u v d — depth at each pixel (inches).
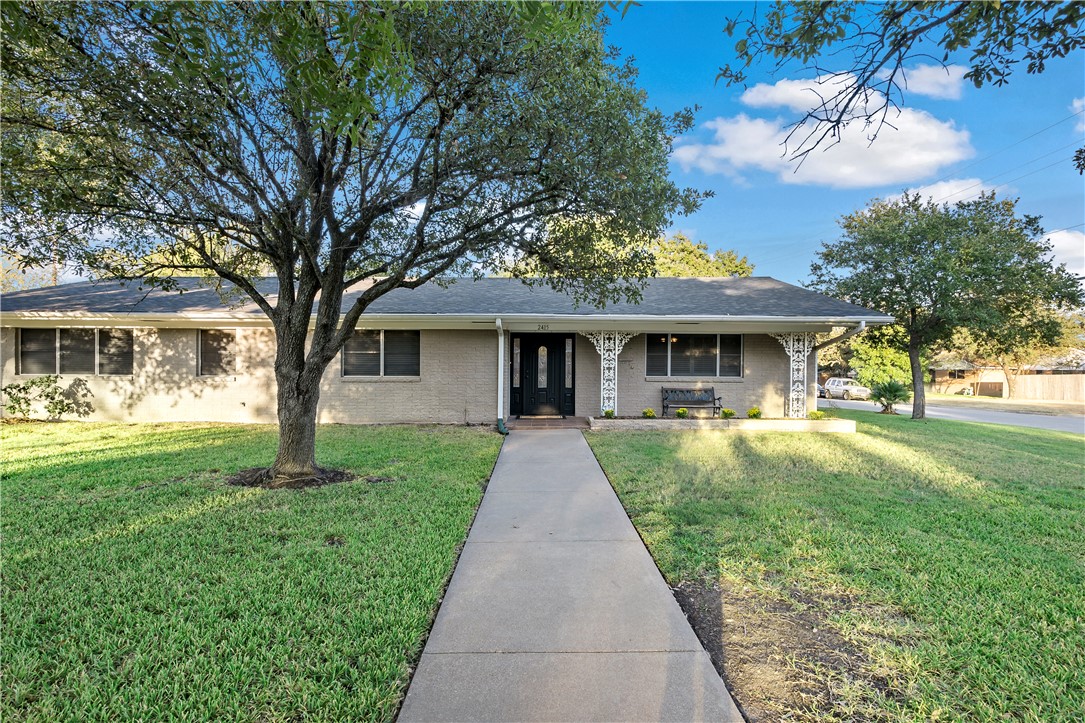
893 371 700.0
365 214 215.8
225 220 241.0
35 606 111.9
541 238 258.7
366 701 81.7
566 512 187.0
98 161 190.9
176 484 218.5
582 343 459.5
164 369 428.1
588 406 459.5
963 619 109.9
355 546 148.6
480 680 87.8
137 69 152.3
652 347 459.8
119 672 89.8
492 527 170.7
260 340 431.2
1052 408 897.5
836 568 136.4
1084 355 1309.1
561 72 174.9
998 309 511.2
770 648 99.8
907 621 110.1
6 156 183.8
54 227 217.0
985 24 91.3
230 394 429.7
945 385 1533.0
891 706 83.0
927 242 518.3
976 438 398.3
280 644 98.4
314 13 85.0
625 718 78.7
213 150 176.6
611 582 127.8
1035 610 113.9
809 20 91.7
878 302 546.9
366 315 400.8
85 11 142.3
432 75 172.7
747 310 425.4
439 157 202.8
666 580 129.9
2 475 233.0
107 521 169.5
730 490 216.5
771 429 414.9
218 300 442.6
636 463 271.0
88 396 424.5
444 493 206.8
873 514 183.6
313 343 232.5
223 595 117.3
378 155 211.0
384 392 439.2
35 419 422.9
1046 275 494.3
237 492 205.8
